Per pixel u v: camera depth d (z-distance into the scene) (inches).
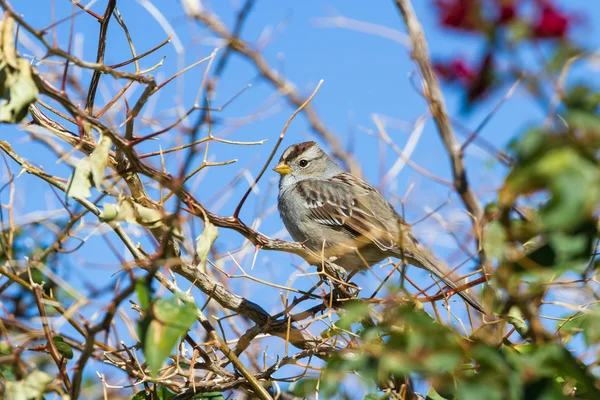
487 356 207.8
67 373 281.0
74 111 253.8
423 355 211.5
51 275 281.0
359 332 278.5
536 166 194.5
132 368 303.7
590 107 201.6
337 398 291.6
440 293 284.7
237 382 310.3
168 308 237.6
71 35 261.6
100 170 250.7
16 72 239.9
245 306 329.1
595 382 226.1
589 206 191.6
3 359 251.3
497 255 229.3
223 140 287.3
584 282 271.4
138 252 304.5
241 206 303.4
